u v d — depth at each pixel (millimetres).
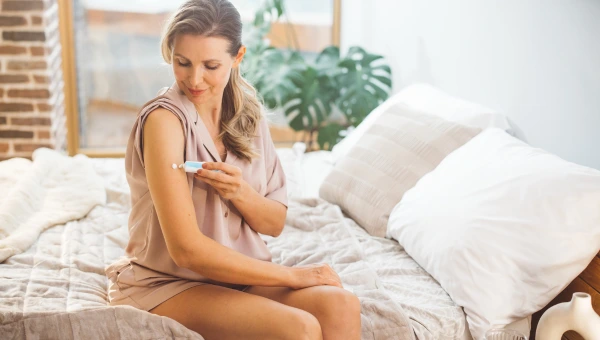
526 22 2430
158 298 1610
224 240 1680
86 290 1812
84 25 3994
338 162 2586
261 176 1801
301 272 1640
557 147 2295
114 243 2158
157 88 4141
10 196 2240
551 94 2305
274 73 3805
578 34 2145
